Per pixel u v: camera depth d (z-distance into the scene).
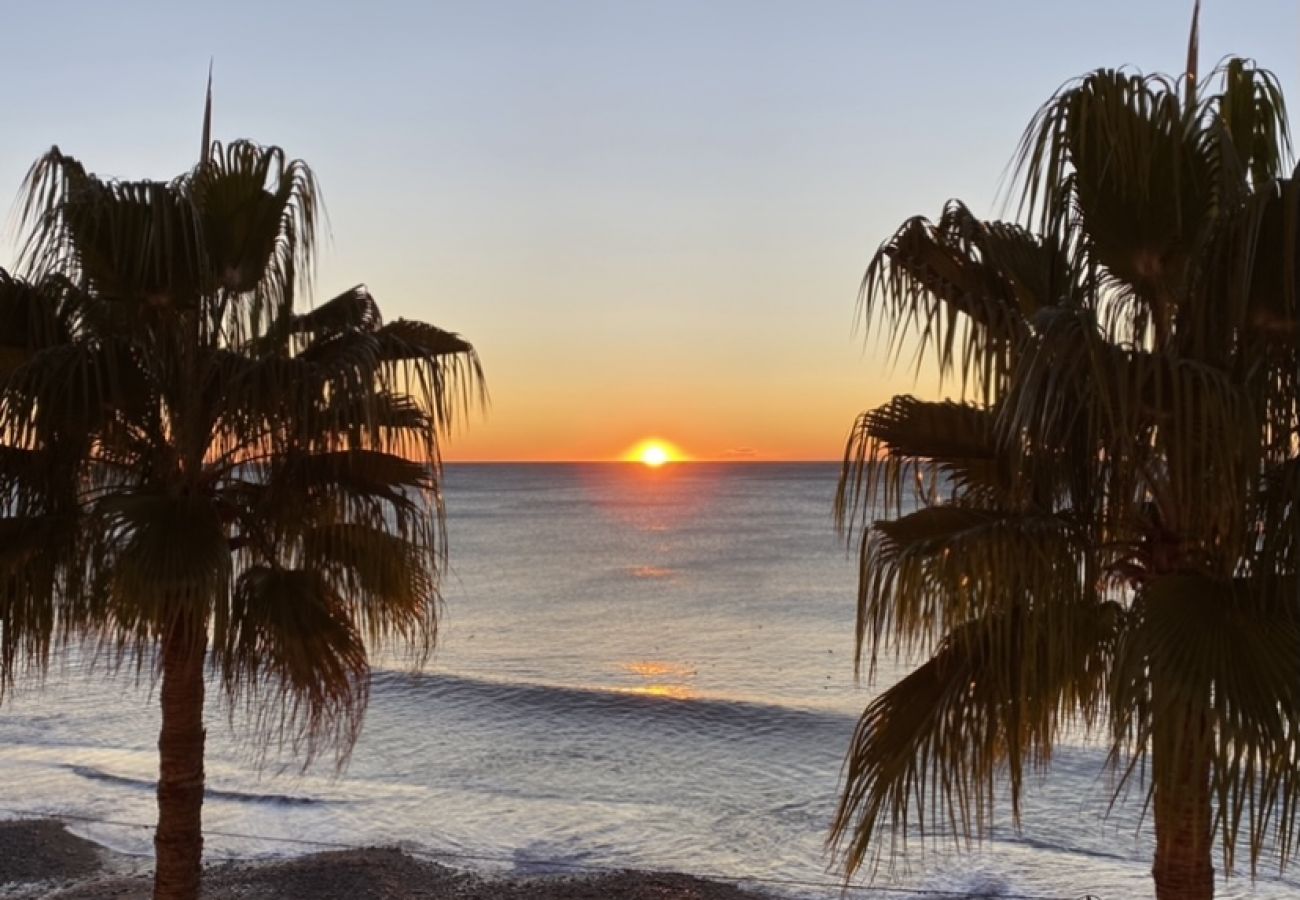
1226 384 3.35
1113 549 4.06
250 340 5.54
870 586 4.08
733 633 31.30
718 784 14.58
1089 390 3.45
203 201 5.20
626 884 10.14
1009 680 3.89
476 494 158.00
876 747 4.20
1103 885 10.41
